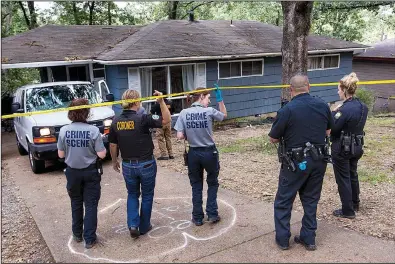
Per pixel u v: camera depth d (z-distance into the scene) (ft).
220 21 51.80
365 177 19.93
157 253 12.59
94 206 13.17
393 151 25.63
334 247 12.47
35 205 18.08
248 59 44.06
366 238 13.03
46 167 26.11
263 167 22.85
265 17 78.07
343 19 79.61
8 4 54.75
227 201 17.07
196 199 14.51
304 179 11.98
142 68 37.65
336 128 13.94
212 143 14.08
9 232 15.05
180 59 37.19
